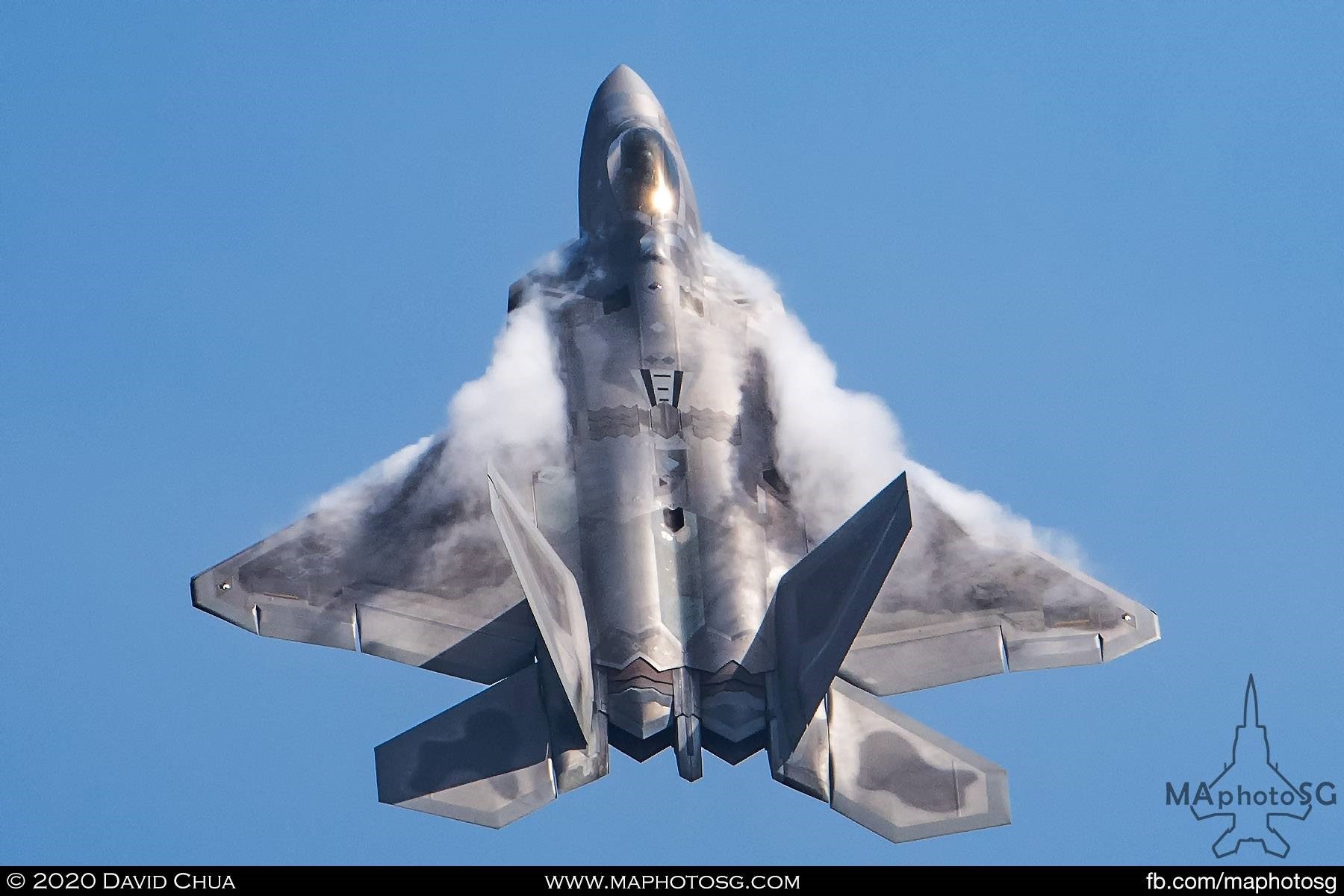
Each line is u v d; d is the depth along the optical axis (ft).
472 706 263.49
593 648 268.82
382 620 275.39
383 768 258.98
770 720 267.39
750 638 270.87
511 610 276.82
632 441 283.18
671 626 270.67
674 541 277.23
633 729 263.70
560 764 260.83
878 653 277.85
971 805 260.42
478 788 258.57
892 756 264.31
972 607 281.74
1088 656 279.69
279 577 277.64
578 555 277.03
